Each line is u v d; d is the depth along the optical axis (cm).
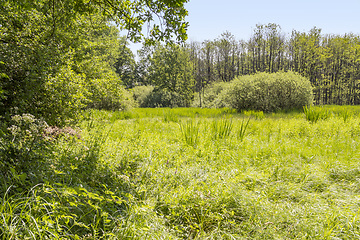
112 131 720
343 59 5306
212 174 399
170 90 5031
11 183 242
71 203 212
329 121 990
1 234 168
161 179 372
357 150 580
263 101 1933
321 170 446
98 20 923
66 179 286
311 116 1121
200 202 298
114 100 938
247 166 450
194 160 489
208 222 285
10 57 460
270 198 337
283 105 1948
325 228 254
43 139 321
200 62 5375
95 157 364
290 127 884
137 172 390
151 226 243
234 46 5441
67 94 534
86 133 584
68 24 697
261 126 965
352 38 4966
